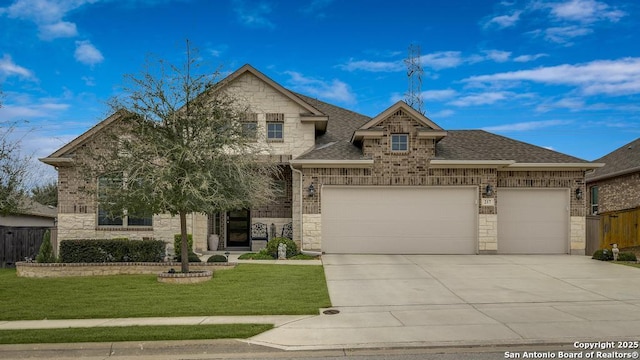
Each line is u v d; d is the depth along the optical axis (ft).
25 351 24.86
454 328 27.96
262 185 45.57
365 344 25.09
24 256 63.87
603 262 53.31
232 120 44.34
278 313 31.58
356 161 58.49
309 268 48.21
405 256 57.06
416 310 32.50
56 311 32.55
